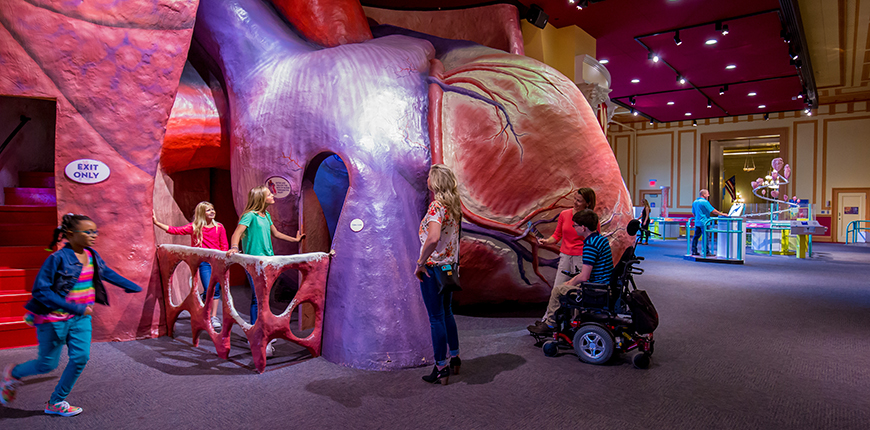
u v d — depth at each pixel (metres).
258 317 3.43
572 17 8.47
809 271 9.18
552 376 3.39
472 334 4.55
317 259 3.78
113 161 4.17
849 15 9.46
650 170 21.02
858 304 6.02
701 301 6.20
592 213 3.87
